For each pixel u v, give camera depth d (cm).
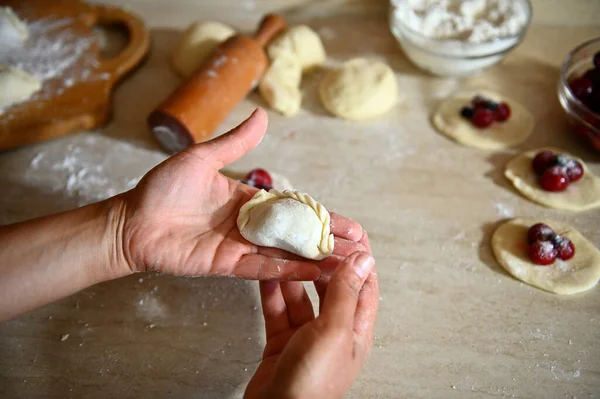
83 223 39
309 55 57
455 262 44
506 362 39
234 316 42
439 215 47
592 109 49
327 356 30
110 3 66
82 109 53
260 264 37
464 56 53
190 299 43
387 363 39
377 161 51
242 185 42
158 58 61
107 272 39
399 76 58
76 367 39
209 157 40
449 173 50
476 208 48
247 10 66
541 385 38
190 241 39
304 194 40
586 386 38
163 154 52
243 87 52
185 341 40
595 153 51
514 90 56
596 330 40
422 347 40
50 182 50
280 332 37
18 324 41
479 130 52
